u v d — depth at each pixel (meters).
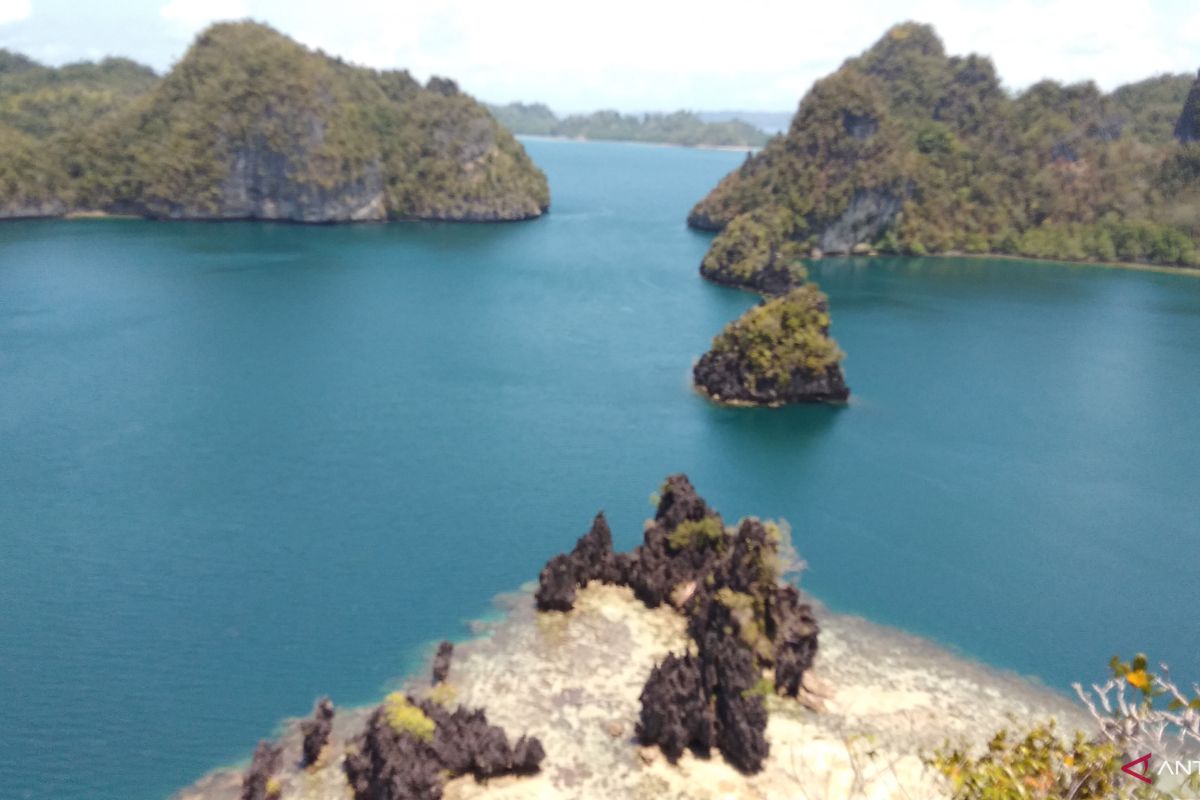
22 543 93.56
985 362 182.38
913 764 66.06
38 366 151.50
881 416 146.00
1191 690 78.88
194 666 75.44
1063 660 82.19
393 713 63.16
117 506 102.50
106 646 77.56
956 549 102.31
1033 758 26.25
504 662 76.44
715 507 109.75
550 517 104.56
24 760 64.81
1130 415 153.62
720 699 67.50
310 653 77.62
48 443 119.69
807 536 103.62
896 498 115.00
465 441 127.06
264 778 60.50
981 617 88.62
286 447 122.25
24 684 72.44
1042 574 97.75
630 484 114.62
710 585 80.31
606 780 63.50
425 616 83.50
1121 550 104.19
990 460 130.00
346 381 152.12
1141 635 87.00
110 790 62.41
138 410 133.50
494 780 62.97
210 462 116.06
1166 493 121.19
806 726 70.00
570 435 130.88
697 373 155.88
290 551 94.31
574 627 82.00
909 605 90.12
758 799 62.34
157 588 86.56
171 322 184.25
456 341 179.62
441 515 103.88
